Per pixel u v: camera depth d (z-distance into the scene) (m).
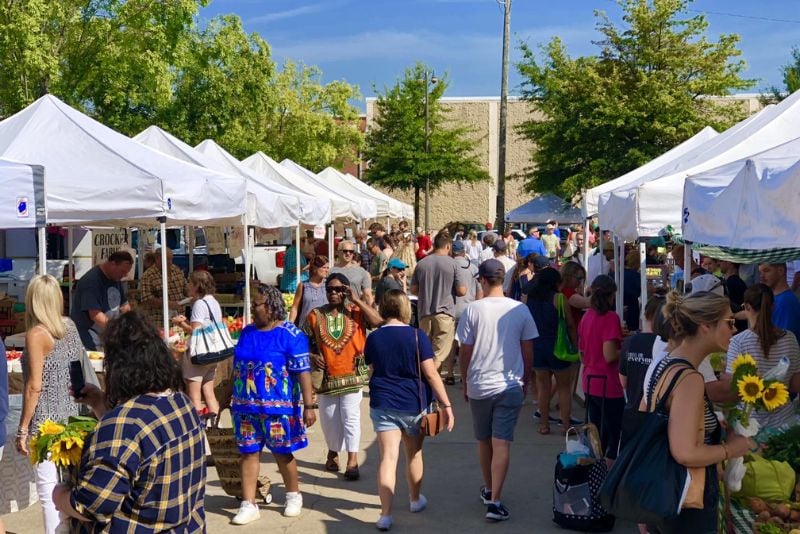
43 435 3.55
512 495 6.89
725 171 6.13
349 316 7.16
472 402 6.33
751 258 8.20
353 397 7.20
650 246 16.25
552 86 28.02
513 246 25.22
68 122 8.34
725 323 3.58
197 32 24.52
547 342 8.70
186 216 8.25
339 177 25.17
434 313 10.57
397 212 28.41
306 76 39.31
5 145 7.92
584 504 5.95
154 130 12.52
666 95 26.09
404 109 41.34
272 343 6.06
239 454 6.42
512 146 55.50
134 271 16.78
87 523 3.14
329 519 6.29
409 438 6.40
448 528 6.12
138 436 3.06
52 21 19.05
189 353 7.58
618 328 6.87
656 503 3.46
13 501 6.06
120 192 7.68
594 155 27.44
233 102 26.30
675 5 26.97
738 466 4.16
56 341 5.31
